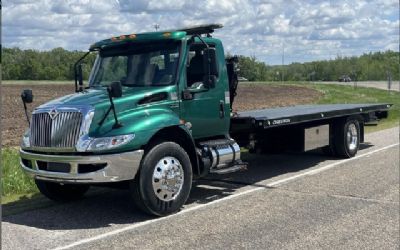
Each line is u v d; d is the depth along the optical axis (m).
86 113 6.75
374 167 10.99
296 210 7.45
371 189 8.84
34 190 8.82
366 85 68.94
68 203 8.05
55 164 6.89
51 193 7.91
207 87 7.84
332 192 8.64
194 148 7.74
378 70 126.25
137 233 6.38
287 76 127.19
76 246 5.87
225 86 8.52
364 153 13.05
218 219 6.99
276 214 7.23
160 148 7.07
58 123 6.88
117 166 6.67
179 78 7.68
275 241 6.01
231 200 8.11
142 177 6.89
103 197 8.48
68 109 6.86
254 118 9.05
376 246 5.84
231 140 8.63
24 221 6.97
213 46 8.31
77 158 6.64
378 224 6.71
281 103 32.06
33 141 7.12
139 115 7.09
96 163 6.62
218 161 8.10
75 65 8.60
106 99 7.05
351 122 12.32
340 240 6.05
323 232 6.36
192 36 7.92
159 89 7.49
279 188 8.99
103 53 8.40
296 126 10.86
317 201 8.00
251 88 56.81
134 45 8.07
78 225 6.77
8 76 88.06
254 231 6.41
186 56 7.81
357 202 7.92
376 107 13.53
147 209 6.99
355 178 9.81
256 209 7.52
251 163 11.77
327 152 12.40
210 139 8.46
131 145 6.76
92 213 7.41
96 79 8.26
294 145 10.89
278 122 9.41
